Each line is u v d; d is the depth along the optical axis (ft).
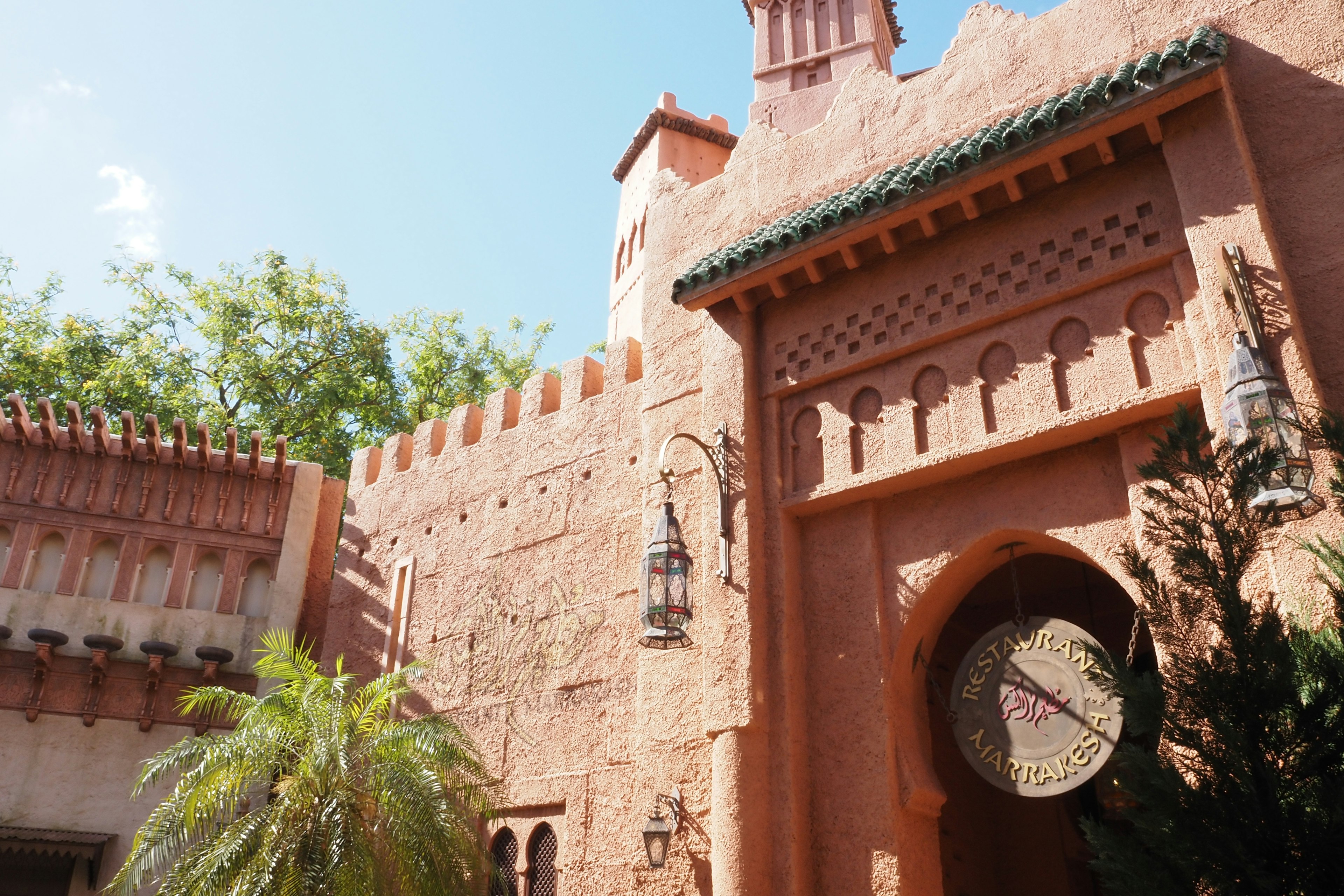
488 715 36.86
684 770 27.73
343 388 72.84
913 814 24.62
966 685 24.82
